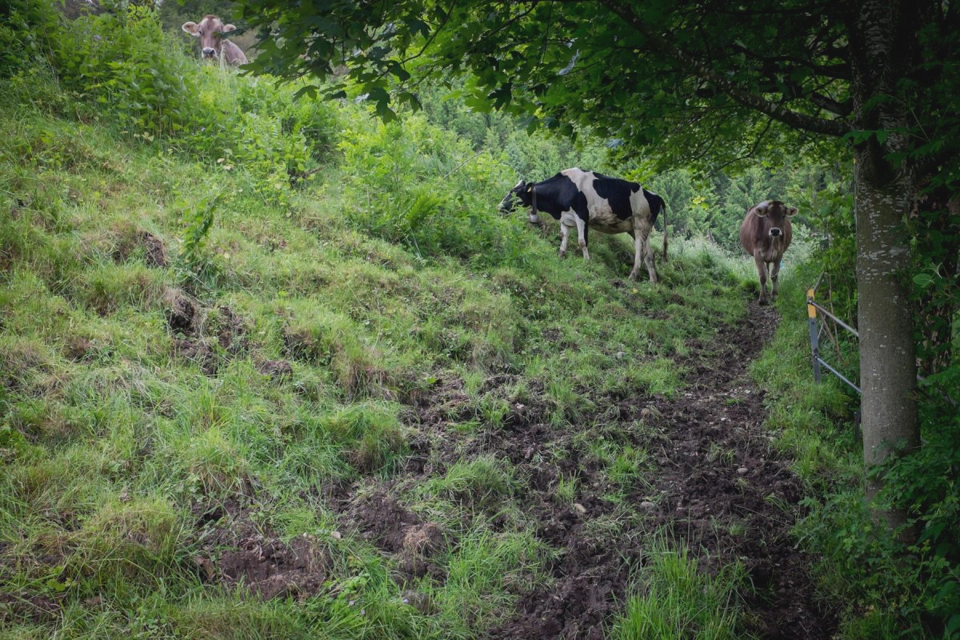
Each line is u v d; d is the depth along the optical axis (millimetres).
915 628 3281
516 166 16812
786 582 3949
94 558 3262
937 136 3234
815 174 8812
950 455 3270
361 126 10953
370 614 3395
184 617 3107
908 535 3639
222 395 4695
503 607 3670
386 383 5547
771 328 9586
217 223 7059
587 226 10938
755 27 3807
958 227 3812
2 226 5184
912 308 3752
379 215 8547
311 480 4324
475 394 5691
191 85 9195
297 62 2957
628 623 3393
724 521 4422
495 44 3449
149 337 4918
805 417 5871
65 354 4516
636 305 9438
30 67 8039
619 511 4527
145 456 3992
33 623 2932
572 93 4074
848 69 4031
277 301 5961
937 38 3336
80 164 6973
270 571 3572
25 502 3453
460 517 4254
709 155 5770
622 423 5734
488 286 8023
